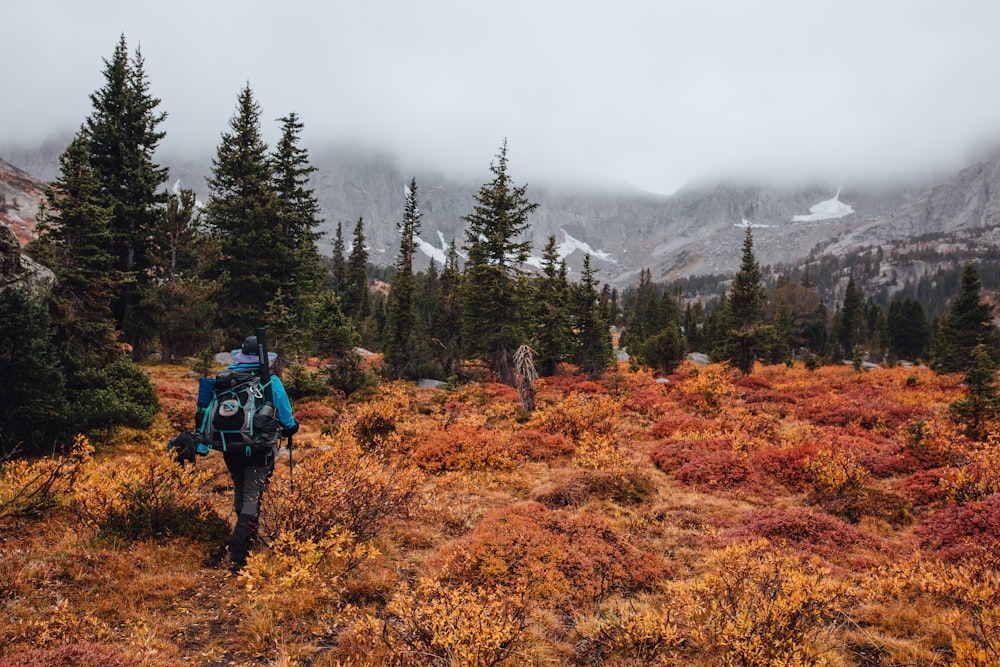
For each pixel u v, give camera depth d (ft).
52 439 27.84
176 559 16.07
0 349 25.21
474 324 101.19
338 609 14.43
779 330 185.37
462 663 11.06
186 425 37.91
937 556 20.06
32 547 14.98
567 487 29.01
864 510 27.27
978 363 45.85
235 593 14.67
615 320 352.90
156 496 17.21
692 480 33.14
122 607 13.05
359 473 19.79
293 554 15.69
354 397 62.95
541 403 57.06
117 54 84.17
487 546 18.92
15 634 10.94
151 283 84.28
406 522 22.09
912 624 15.06
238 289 87.10
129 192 81.15
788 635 12.59
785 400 67.10
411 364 104.47
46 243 59.62
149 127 86.07
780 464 34.42
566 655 13.39
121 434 32.19
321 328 81.00
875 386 82.17
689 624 13.74
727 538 22.66
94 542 15.84
